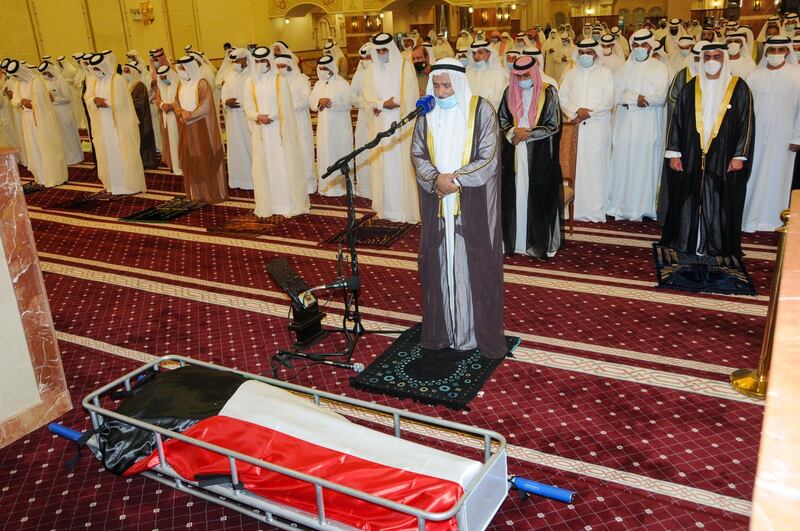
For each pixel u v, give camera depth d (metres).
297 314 3.66
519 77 4.52
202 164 6.82
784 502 0.73
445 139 3.18
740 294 4.07
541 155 4.59
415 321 3.97
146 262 5.31
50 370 3.06
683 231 4.67
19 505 2.54
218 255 5.38
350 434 2.28
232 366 3.55
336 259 5.12
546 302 4.09
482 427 2.87
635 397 3.03
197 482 2.37
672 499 2.38
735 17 17.52
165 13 15.77
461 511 1.94
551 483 2.49
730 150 4.39
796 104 4.90
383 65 5.76
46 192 7.93
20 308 2.91
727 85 4.34
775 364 1.01
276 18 18.73
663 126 5.40
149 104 8.79
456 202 3.19
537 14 19.47
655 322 3.76
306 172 7.07
